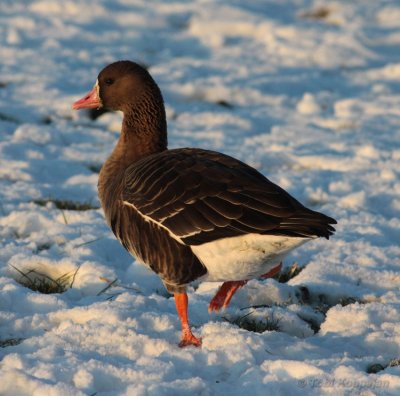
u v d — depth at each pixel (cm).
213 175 887
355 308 1035
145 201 897
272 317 1032
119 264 1269
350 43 2925
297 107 2320
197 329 970
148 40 2912
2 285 1100
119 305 1013
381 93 2475
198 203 864
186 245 879
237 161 941
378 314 1030
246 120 2164
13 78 2381
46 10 3159
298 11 3359
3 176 1658
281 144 1981
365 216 1505
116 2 3303
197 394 772
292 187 1655
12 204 1490
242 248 846
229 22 3078
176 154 951
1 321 976
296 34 3000
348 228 1445
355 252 1314
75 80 2422
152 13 3200
